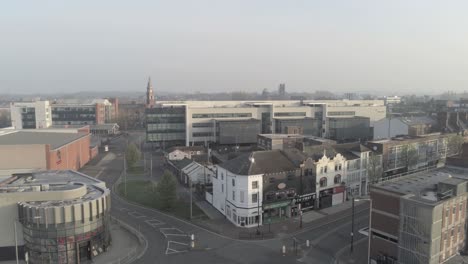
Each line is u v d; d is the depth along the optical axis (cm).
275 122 16512
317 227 6619
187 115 15462
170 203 7594
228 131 15238
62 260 5116
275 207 6950
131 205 7862
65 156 10188
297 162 7362
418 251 4641
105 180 10181
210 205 7931
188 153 12250
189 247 5722
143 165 12369
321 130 17662
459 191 5006
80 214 5200
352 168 8469
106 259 5312
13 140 10544
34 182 6275
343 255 5475
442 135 11694
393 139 10738
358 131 17375
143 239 6044
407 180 5878
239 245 5816
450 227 4869
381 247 5203
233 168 6938
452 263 4800
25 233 5244
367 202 8100
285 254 5484
